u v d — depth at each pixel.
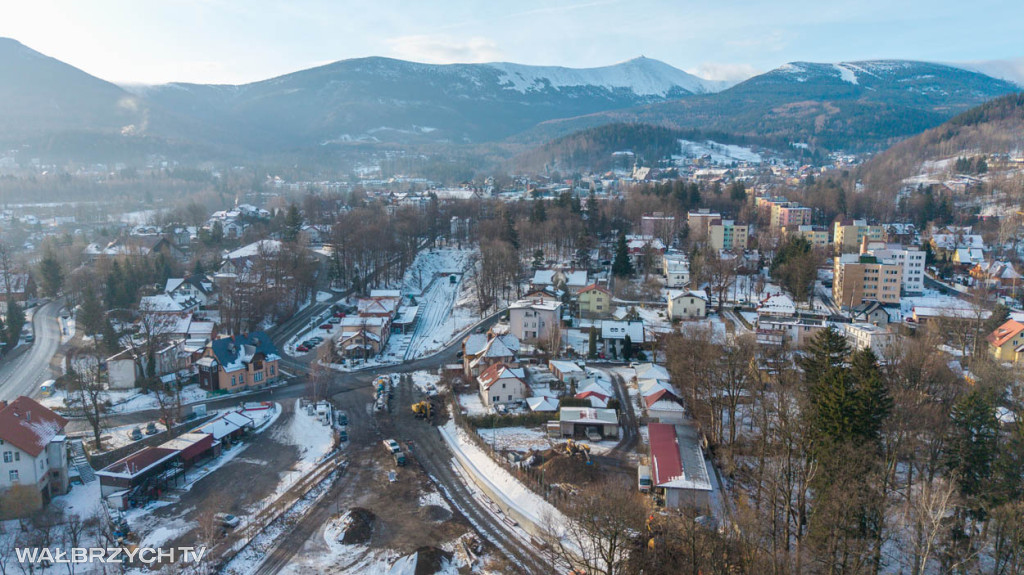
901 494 62.88
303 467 82.50
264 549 65.12
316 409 99.75
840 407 62.84
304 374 118.44
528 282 170.50
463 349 126.31
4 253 169.38
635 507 64.38
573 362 117.06
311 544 66.25
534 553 64.94
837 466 54.88
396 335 144.38
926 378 84.69
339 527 68.31
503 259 169.75
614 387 107.81
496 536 68.25
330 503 74.19
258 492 76.06
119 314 137.75
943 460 63.94
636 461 82.88
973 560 54.97
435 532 68.69
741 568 53.78
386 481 79.31
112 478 73.88
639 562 57.59
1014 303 147.62
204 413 97.94
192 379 112.88
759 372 95.56
